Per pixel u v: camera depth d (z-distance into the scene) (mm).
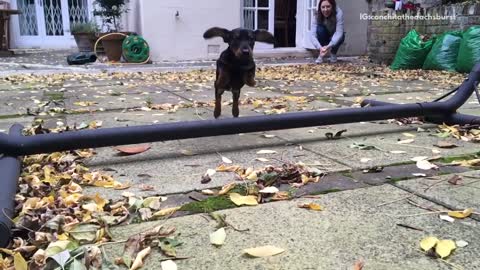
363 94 4980
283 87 5551
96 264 1362
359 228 1599
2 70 6918
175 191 1974
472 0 7672
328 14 8484
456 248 1449
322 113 2779
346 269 1341
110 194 1947
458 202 1812
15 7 10188
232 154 2539
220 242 1497
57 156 2426
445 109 3152
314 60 8867
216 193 1936
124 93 5027
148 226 1637
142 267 1365
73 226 1587
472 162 2285
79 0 10414
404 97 4758
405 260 1388
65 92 5094
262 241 1515
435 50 7168
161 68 7277
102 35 8117
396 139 2857
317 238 1529
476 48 6438
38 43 10430
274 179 2037
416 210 1742
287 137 2910
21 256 1333
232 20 8609
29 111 3818
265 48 9508
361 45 9930
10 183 1836
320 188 1986
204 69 7375
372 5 9570
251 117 2637
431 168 2230
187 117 3629
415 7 8336
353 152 2555
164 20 8148
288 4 9727
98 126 3260
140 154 2537
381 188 1977
